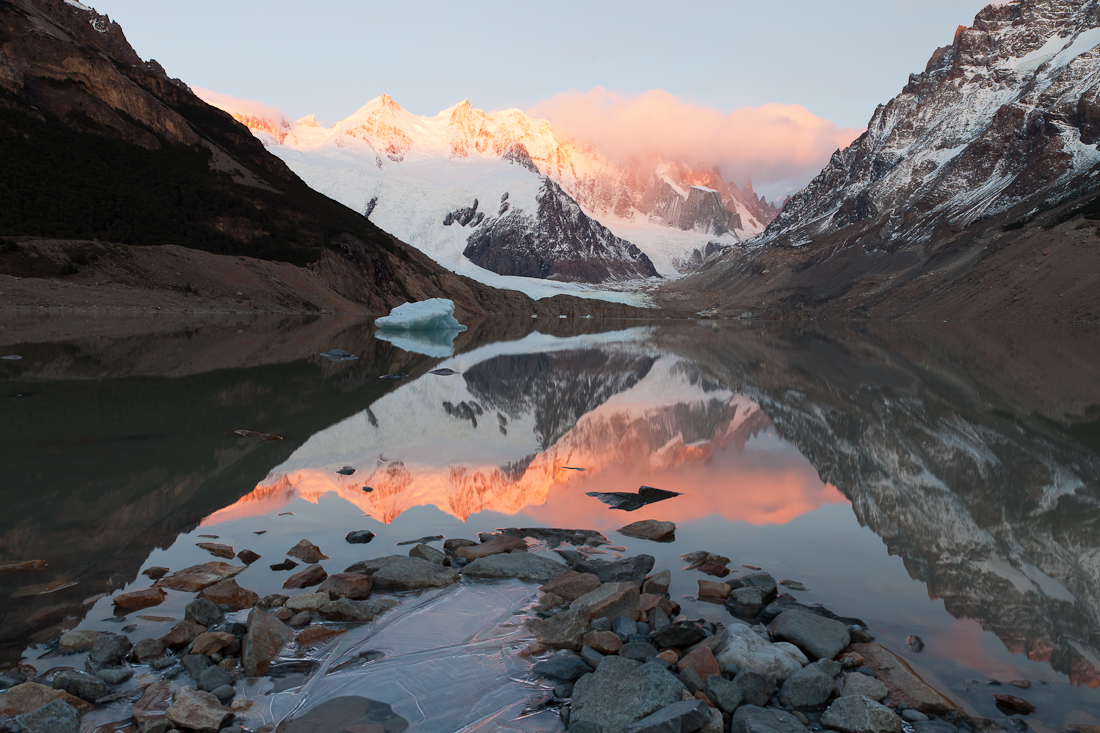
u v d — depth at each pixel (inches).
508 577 250.1
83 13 5994.1
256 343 1332.4
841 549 276.1
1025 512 316.8
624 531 302.5
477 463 421.7
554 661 190.7
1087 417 583.8
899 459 431.5
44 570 240.8
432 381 853.2
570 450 463.8
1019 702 167.2
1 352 952.3
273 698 170.2
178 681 176.6
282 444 453.4
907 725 160.9
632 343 1887.3
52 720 151.4
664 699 165.5
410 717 162.9
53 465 377.7
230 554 264.2
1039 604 222.5
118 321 1802.4
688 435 516.1
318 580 243.6
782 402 681.0
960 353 1392.7
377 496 347.6
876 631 207.6
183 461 398.0
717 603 231.5
